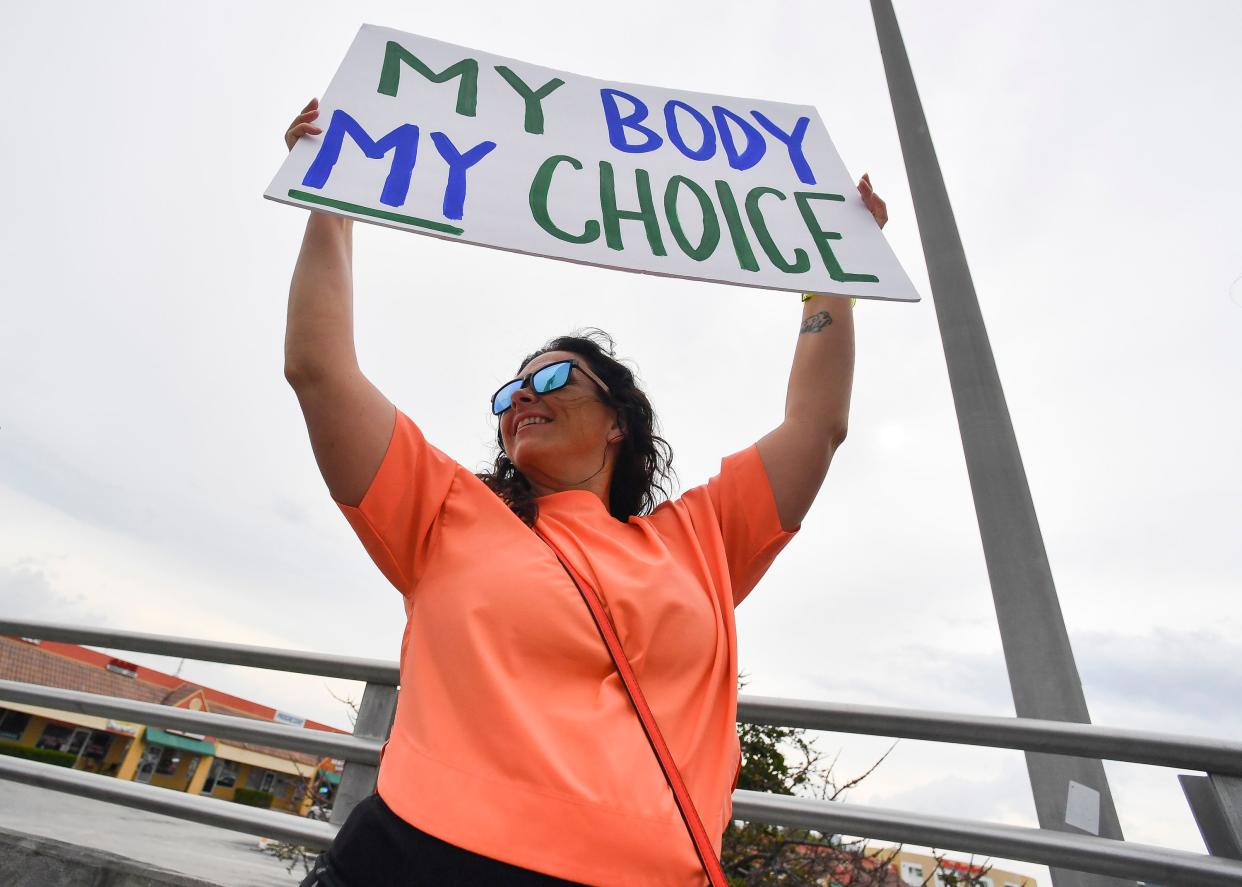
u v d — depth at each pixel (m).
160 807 1.72
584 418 1.43
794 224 1.54
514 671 0.88
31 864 1.53
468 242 1.29
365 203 1.28
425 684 0.91
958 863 3.72
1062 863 1.33
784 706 1.59
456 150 1.46
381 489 1.07
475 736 0.83
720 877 0.75
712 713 0.96
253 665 1.92
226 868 1.64
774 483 1.31
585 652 0.90
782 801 1.52
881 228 1.56
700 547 1.20
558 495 1.29
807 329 1.51
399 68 1.59
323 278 1.19
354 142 1.39
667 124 1.72
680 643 0.96
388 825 0.79
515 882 0.71
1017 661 2.14
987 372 2.74
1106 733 1.38
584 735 0.81
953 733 1.47
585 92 1.73
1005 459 2.51
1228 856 1.29
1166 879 1.27
